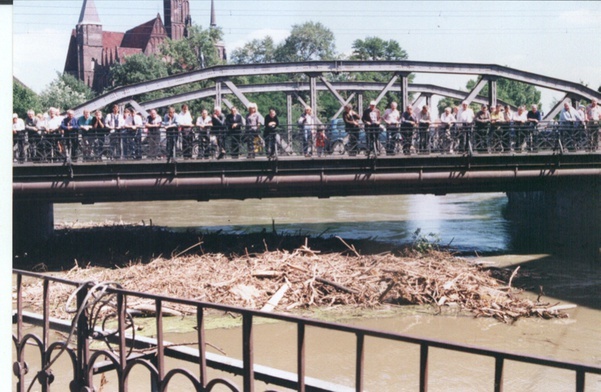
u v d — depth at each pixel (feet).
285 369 27.35
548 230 66.90
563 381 25.68
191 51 251.80
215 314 36.55
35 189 51.72
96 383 24.80
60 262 52.03
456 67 64.90
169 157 52.54
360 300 38.75
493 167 56.18
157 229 69.00
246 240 57.52
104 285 14.75
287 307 37.86
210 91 77.56
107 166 52.16
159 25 370.73
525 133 57.16
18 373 16.48
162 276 42.73
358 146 54.95
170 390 24.61
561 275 46.50
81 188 52.11
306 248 48.67
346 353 29.55
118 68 244.01
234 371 14.08
